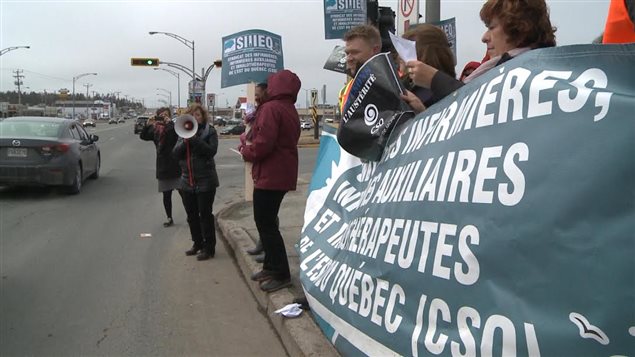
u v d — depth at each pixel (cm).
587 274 150
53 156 1062
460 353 192
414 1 649
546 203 165
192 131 574
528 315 165
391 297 245
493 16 251
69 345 385
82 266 590
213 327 418
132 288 514
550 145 170
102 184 1300
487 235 186
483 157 198
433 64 300
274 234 458
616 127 151
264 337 398
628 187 144
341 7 770
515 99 192
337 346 303
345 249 319
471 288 191
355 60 368
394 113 298
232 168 1794
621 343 141
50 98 15175
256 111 475
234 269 578
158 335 403
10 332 408
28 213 913
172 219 834
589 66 171
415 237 232
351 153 321
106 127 8244
